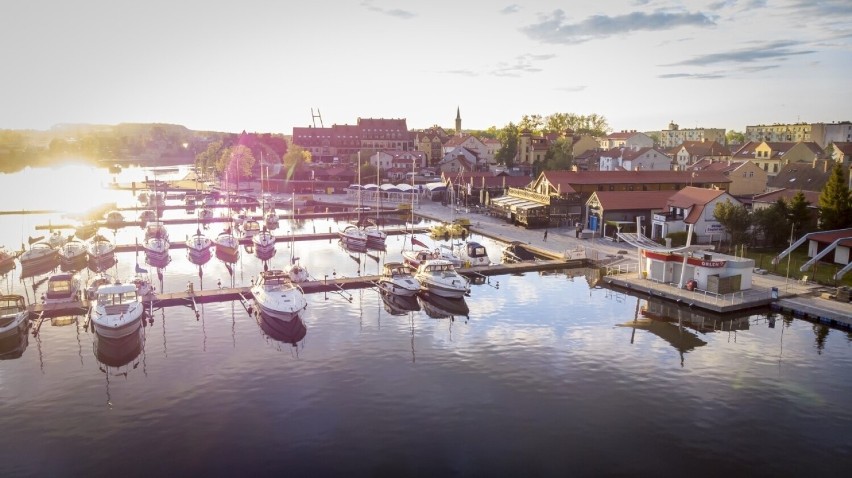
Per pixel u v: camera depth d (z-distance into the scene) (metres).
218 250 84.19
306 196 145.62
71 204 141.62
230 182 167.38
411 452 30.58
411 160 180.75
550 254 77.19
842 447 30.92
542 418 34.00
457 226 96.94
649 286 59.97
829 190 73.50
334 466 29.36
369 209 128.75
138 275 63.41
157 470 29.05
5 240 96.00
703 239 80.19
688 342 45.97
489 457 30.12
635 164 146.50
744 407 35.19
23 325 48.56
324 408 35.25
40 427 33.22
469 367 41.25
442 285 57.97
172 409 35.22
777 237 74.56
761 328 49.31
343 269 74.50
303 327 50.25
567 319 52.16
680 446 31.09
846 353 43.31
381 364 41.81
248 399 36.44
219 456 30.22
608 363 41.88
